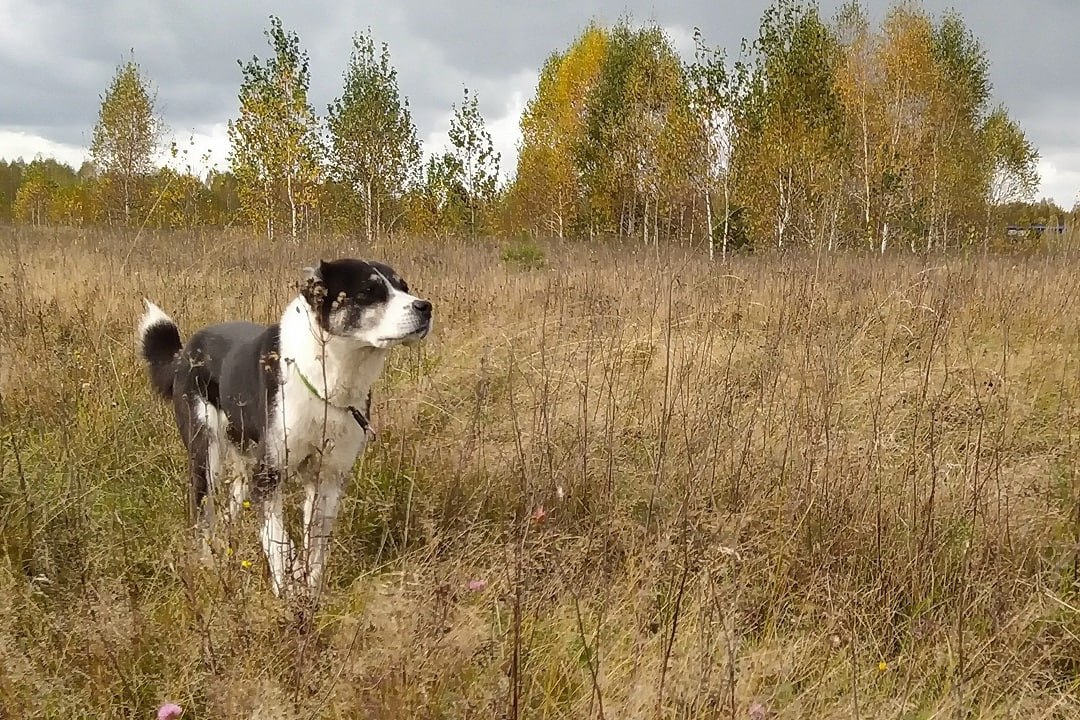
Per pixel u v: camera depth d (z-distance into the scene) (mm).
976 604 3193
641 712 2410
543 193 32688
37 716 2396
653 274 7746
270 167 21141
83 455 4164
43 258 9125
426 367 5633
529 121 35312
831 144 22188
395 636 2514
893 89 26250
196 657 2633
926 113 26078
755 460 4164
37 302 6355
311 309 3562
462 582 2926
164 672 2613
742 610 3055
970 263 10703
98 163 26172
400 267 9867
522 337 6141
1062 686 2979
